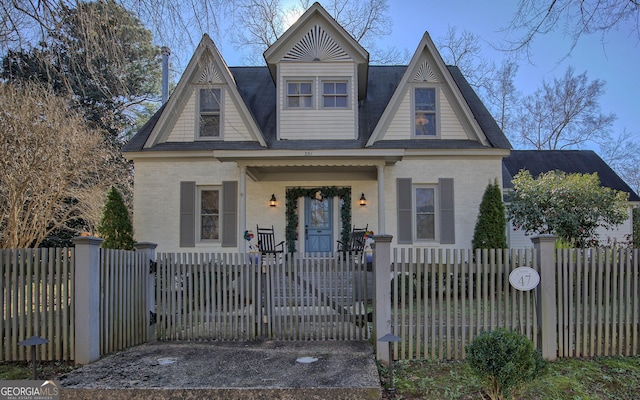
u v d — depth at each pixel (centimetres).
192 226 1154
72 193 1332
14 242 1118
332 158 1023
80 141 1265
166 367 503
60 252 549
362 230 1098
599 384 486
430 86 1182
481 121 1228
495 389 420
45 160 1164
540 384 480
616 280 568
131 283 621
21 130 1095
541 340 554
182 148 1154
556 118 2627
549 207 1084
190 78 1176
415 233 1159
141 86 1527
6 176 1081
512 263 565
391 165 1132
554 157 1806
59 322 542
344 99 1151
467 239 1141
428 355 559
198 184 1167
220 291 650
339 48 1154
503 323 562
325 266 638
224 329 643
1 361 540
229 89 1176
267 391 430
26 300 546
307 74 1150
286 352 563
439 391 465
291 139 1139
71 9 581
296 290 639
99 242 552
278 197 1180
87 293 532
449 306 561
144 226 1157
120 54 636
